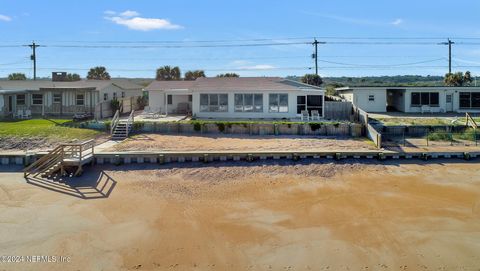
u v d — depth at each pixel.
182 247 12.23
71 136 26.34
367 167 21.14
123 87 44.06
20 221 14.18
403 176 19.78
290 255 11.70
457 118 31.45
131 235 13.06
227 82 35.81
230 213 14.94
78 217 14.55
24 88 35.88
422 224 13.80
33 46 54.28
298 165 21.11
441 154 22.59
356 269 10.94
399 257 11.54
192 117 33.50
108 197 16.70
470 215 14.64
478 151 22.72
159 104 39.38
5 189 17.69
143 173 20.06
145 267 11.10
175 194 17.16
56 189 17.72
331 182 18.81
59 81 43.16
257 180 19.09
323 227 13.59
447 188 17.91
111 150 22.52
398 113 36.47
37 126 28.41
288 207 15.53
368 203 15.92
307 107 33.09
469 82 53.69
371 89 38.09
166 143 24.56
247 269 10.99
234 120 32.12
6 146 24.48
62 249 12.11
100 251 12.00
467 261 11.29
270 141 25.38
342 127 27.42
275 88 33.03
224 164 21.25
